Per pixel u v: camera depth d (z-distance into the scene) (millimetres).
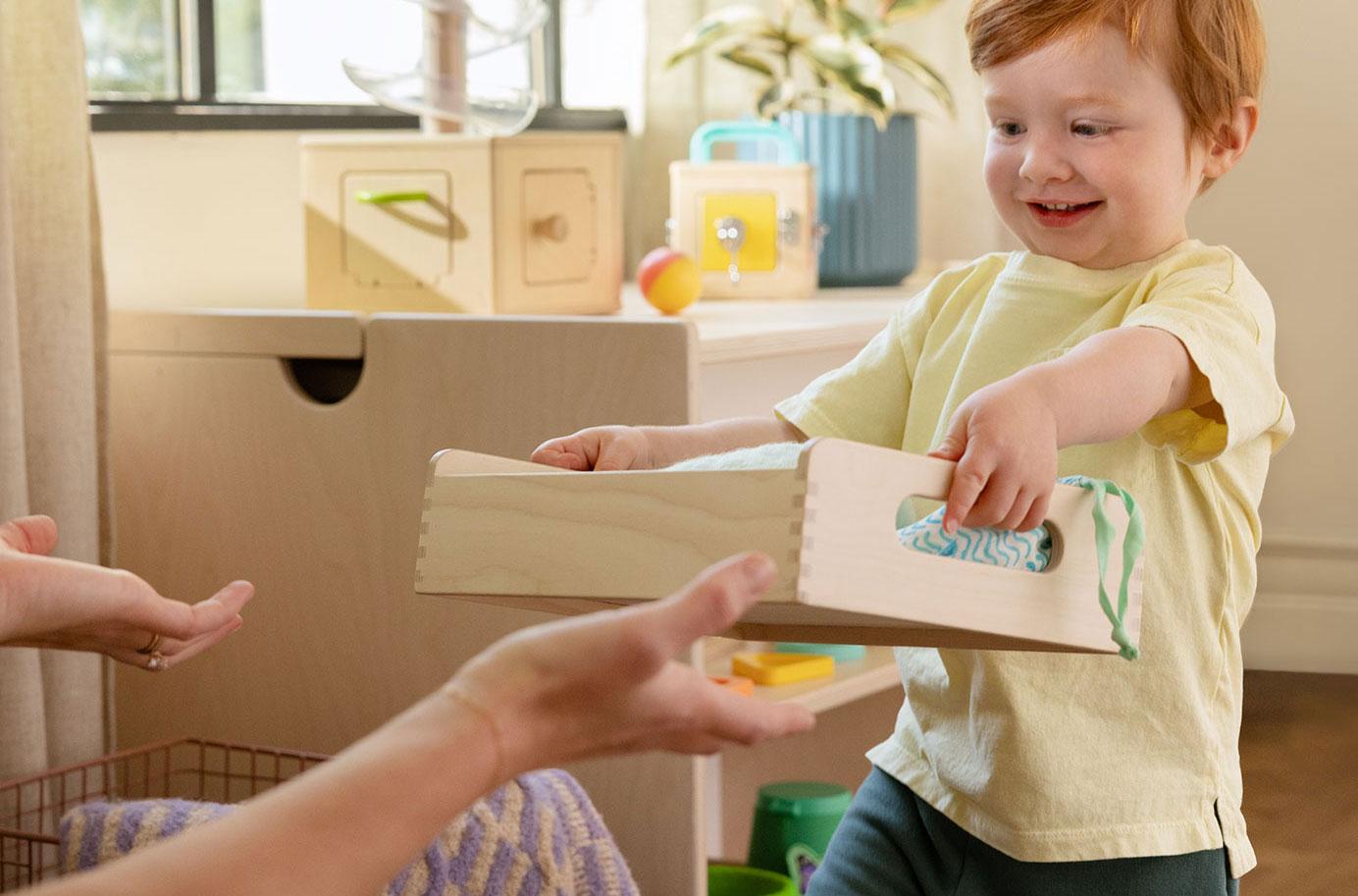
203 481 1549
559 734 498
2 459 1359
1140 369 818
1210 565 1003
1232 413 865
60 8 1461
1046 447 743
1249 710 2721
